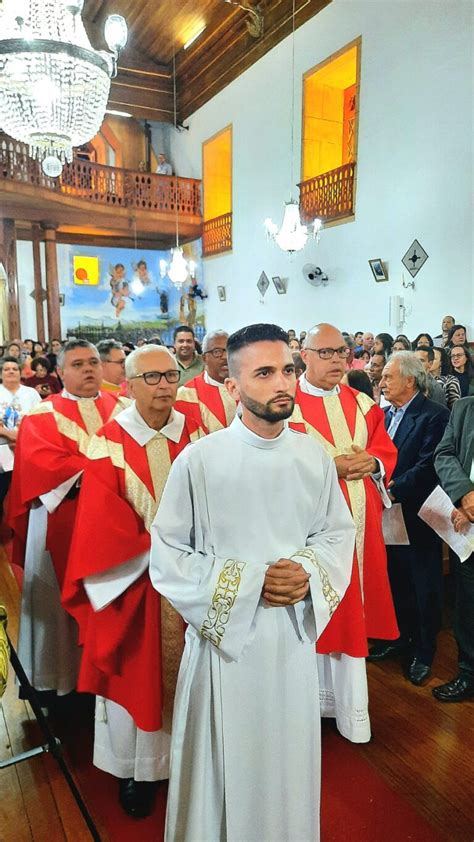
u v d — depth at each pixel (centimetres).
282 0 1032
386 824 194
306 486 154
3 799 209
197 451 150
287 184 1092
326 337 248
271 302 1169
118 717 199
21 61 445
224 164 1433
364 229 896
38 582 256
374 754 228
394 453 250
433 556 279
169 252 1587
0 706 268
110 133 1550
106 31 477
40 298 1362
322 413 250
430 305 787
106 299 1530
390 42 810
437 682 278
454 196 736
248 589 139
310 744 154
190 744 154
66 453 246
